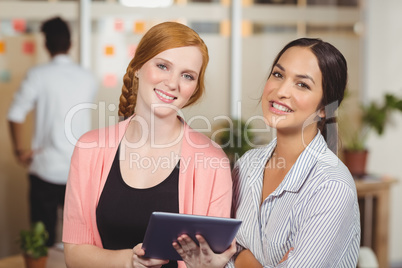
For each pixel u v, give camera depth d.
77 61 4.65
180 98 1.80
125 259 1.75
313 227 1.67
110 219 1.83
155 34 1.78
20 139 4.32
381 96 5.23
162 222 1.56
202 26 4.79
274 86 1.76
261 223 1.83
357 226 1.76
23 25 4.59
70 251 1.86
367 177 4.58
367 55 5.16
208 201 1.81
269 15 4.90
